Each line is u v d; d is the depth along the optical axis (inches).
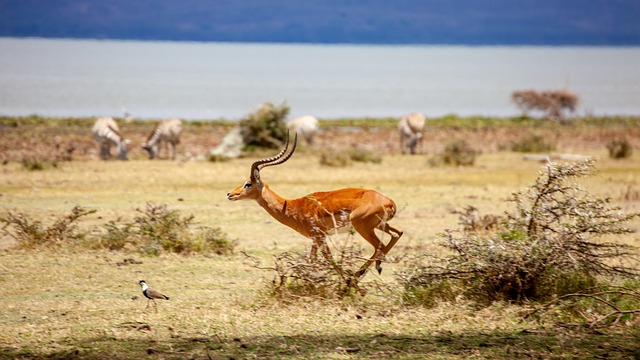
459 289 1576.0
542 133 6648.6
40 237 2191.2
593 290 1542.8
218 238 2212.1
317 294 1600.6
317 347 1296.8
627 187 3403.1
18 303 1614.2
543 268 1539.1
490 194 3336.6
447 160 4446.4
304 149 5142.7
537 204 1628.9
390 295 1610.5
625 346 1288.1
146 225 2225.6
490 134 6658.5
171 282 1829.5
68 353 1262.3
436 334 1368.1
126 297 1684.3
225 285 1804.9
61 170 3924.7
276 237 2425.0
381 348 1289.4
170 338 1352.1
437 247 2224.4
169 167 4128.9
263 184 1882.4
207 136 6033.5
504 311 1480.1
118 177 3686.0
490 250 1552.7
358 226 1818.4
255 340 1338.6
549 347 1284.4
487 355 1248.8
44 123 6599.4
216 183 3582.7
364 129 6889.8
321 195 1838.1
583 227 1569.9
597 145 5910.4
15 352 1266.0
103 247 2176.4
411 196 3270.2
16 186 3366.1
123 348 1294.3
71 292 1721.2
